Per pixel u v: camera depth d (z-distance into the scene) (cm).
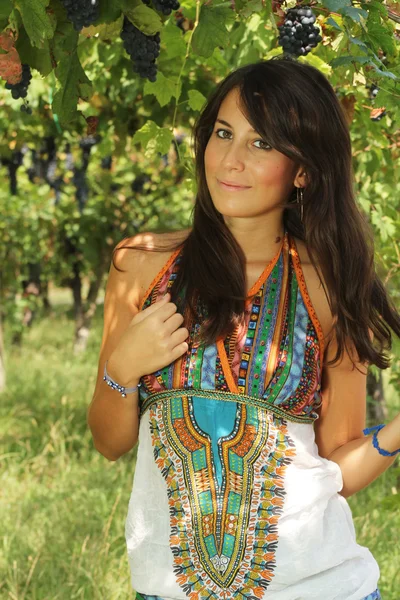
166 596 218
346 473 236
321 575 219
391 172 479
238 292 227
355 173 486
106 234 1320
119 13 229
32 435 798
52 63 237
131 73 510
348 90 334
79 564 468
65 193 1270
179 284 230
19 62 225
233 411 220
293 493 218
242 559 215
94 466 695
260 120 215
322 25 264
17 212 1397
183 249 236
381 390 789
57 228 1426
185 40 353
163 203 1301
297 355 225
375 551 503
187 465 219
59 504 596
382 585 455
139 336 220
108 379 226
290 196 238
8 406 945
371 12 236
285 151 217
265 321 227
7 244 1478
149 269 237
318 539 219
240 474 218
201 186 233
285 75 218
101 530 537
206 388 221
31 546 516
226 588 216
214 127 226
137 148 592
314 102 219
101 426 238
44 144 745
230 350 224
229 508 217
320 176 225
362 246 234
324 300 234
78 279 1483
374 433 236
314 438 232
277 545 216
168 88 339
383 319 246
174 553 218
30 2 207
